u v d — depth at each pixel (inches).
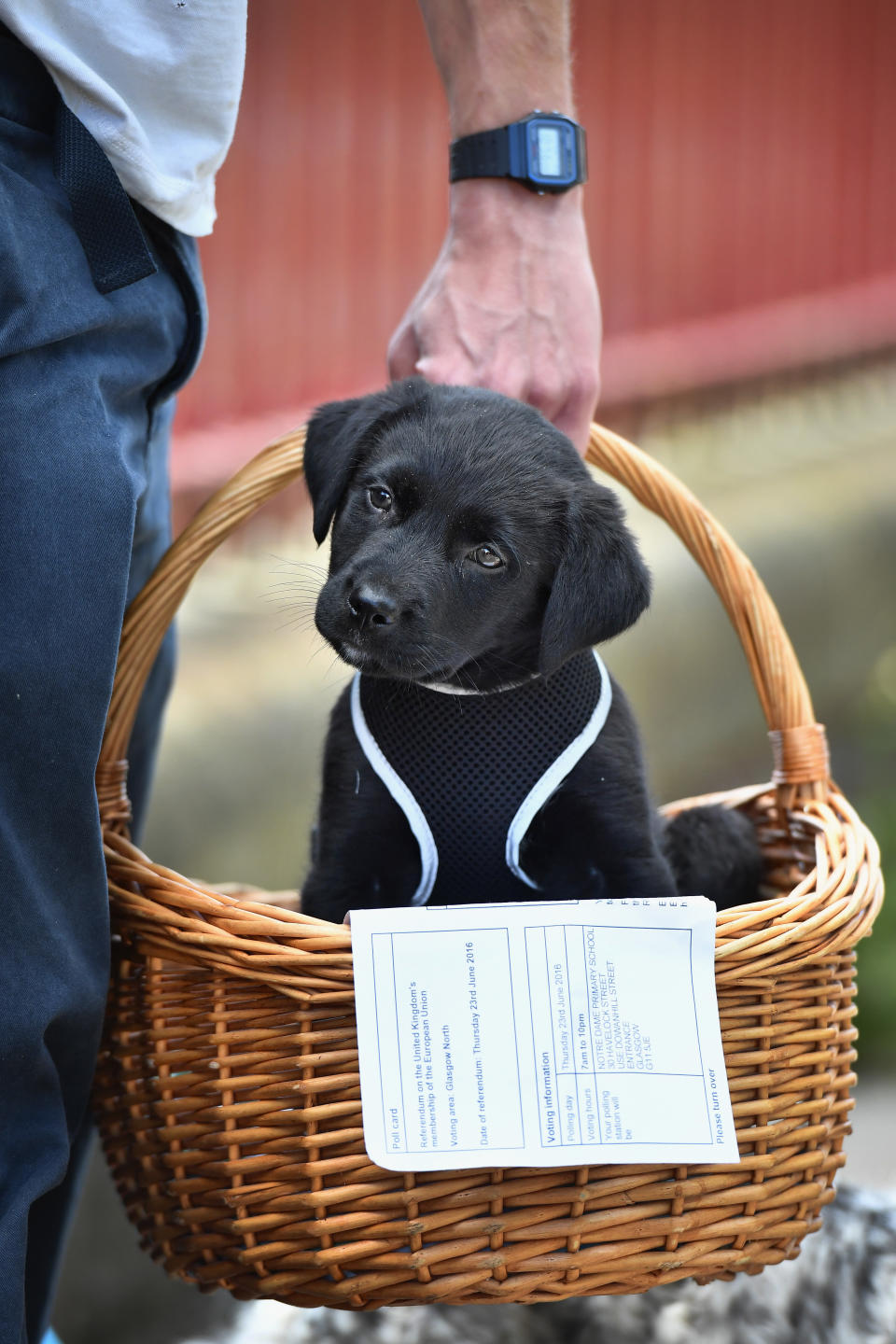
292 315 428.5
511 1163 127.0
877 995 392.5
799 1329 170.9
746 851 187.2
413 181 448.8
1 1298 119.6
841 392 654.5
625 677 434.0
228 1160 131.5
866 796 517.3
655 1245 133.7
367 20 431.5
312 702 351.3
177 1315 253.3
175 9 144.0
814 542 520.1
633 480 182.7
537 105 180.9
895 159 637.9
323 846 169.0
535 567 166.2
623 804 166.6
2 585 126.3
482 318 183.3
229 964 131.2
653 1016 133.0
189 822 312.5
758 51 578.6
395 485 166.2
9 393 128.9
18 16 134.6
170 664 191.3
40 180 138.2
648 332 569.6
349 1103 129.4
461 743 160.7
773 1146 138.8
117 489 132.5
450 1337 172.7
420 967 131.3
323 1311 176.7
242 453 416.2
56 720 127.9
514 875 161.5
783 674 179.6
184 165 149.9
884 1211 182.5
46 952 128.1
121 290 142.8
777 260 605.0
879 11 614.9
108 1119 147.0
